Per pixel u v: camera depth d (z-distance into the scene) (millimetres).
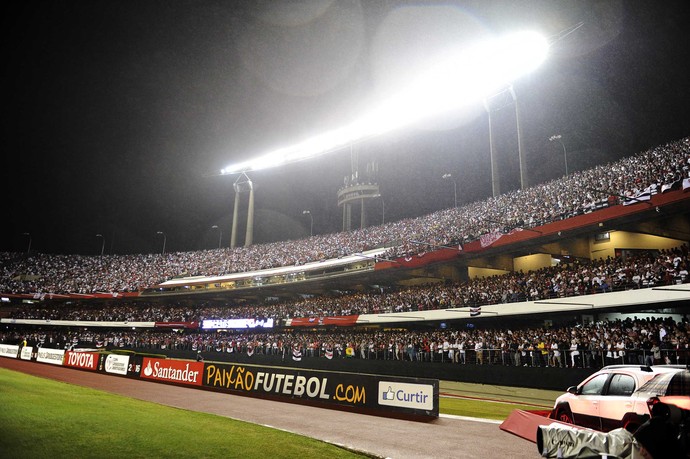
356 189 59938
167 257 69250
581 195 29219
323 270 45750
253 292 53500
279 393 16719
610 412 8172
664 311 25719
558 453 7160
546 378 23812
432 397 12852
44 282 64625
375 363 32906
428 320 32844
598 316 28625
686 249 22203
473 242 32812
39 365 29750
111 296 59438
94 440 7629
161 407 12734
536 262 35500
